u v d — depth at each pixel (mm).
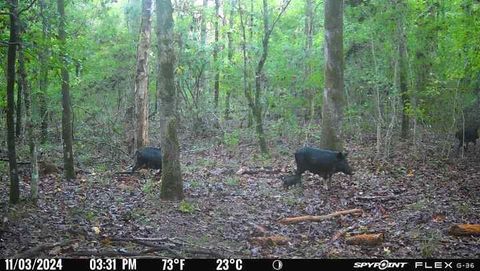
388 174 15141
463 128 17453
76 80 19594
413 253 8625
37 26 10859
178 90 22969
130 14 24250
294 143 20688
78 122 21406
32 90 15727
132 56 23156
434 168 15930
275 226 10461
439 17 19047
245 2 23562
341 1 15742
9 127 10461
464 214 10727
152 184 13508
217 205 11930
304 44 22125
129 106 22109
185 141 21906
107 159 17734
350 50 19703
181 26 21969
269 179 14695
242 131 21672
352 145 20016
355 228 10102
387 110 20609
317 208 11711
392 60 18734
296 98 21234
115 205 11562
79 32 18391
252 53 20359
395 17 17625
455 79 17969
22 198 11469
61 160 17188
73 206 11258
